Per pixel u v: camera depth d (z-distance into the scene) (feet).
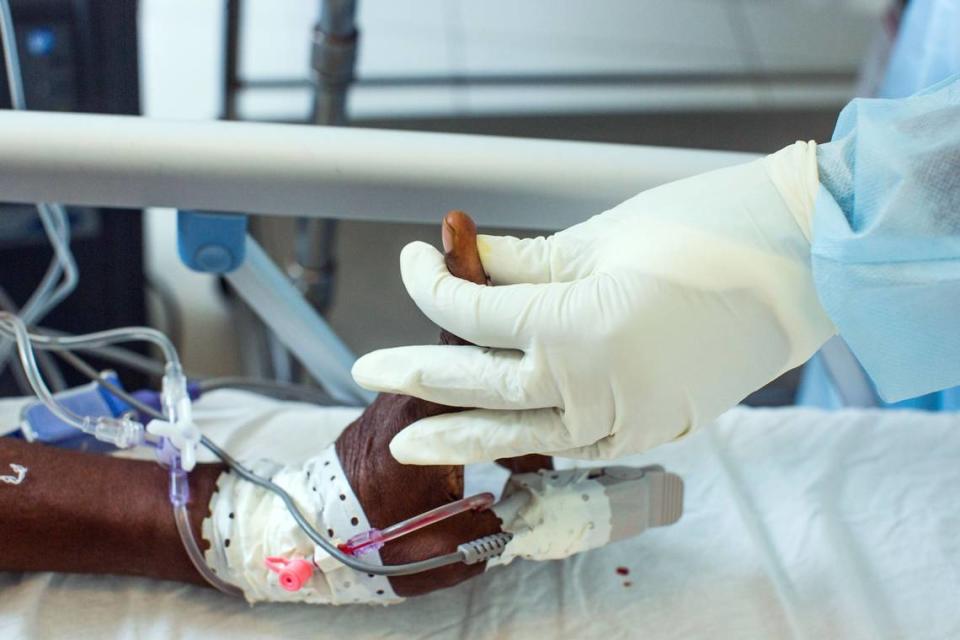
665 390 2.11
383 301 6.58
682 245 2.12
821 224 2.09
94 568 2.61
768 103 7.75
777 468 3.12
